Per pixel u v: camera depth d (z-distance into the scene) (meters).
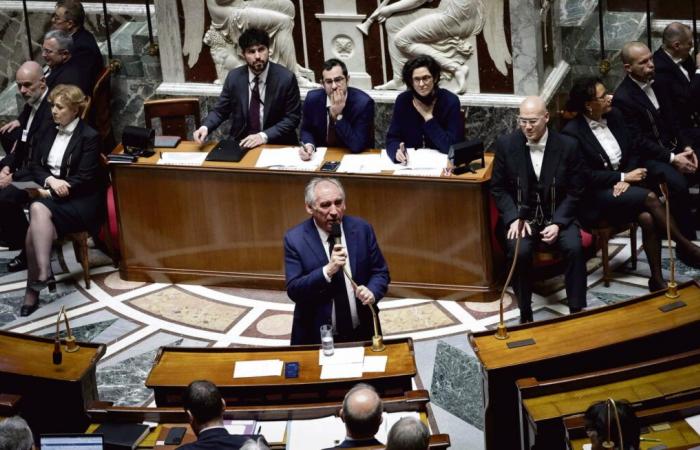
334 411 9.12
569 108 13.02
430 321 12.71
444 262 13.01
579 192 12.33
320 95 13.61
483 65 14.27
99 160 13.87
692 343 9.74
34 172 13.91
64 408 9.76
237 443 8.22
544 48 14.33
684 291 10.11
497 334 9.73
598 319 9.84
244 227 13.55
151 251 13.98
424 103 13.07
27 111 14.71
